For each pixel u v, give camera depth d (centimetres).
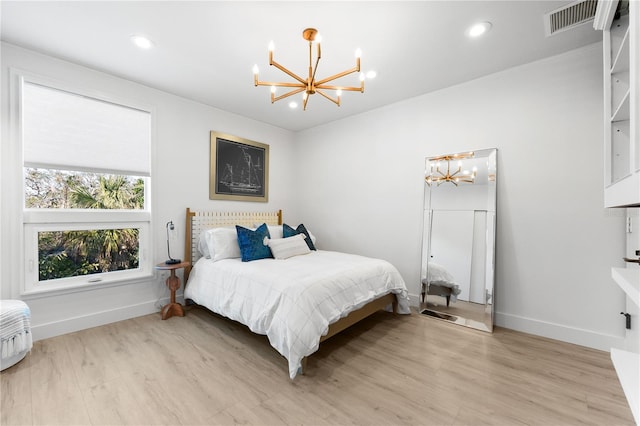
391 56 248
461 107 299
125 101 290
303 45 232
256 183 419
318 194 443
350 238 400
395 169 353
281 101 351
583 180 235
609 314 223
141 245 307
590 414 155
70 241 268
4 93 228
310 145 455
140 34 219
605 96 128
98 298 275
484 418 152
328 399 168
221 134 374
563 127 243
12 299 229
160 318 295
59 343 235
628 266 210
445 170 309
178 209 334
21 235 234
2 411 154
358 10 192
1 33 217
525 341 242
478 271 280
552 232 248
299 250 333
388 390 176
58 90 255
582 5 185
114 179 299
